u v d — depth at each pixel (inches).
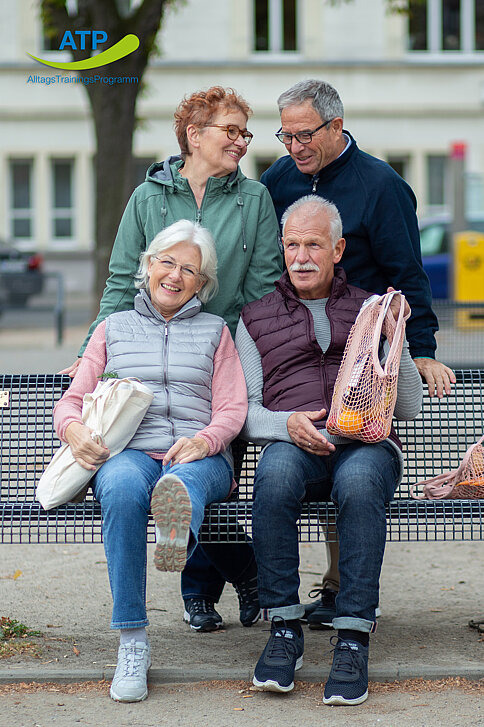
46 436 289.4
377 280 289.6
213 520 251.9
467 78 1705.2
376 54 1696.6
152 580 330.6
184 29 1684.3
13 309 1160.8
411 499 261.9
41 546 369.7
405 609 297.6
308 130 275.1
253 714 224.4
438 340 595.5
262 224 281.0
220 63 1686.8
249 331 266.8
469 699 231.5
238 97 275.7
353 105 1700.3
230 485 256.1
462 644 265.6
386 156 1712.6
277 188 297.3
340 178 284.4
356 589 233.8
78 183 1742.1
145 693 233.8
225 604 308.3
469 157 1711.4
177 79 1690.5
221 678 245.0
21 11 1697.8
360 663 232.2
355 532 234.7
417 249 288.0
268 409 261.3
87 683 243.8
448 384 277.6
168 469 244.4
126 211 283.9
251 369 264.7
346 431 242.2
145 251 277.7
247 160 1705.2
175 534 225.0
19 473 282.4
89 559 352.8
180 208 278.7
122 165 860.0
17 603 303.3
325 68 1694.1
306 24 1685.5
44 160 1732.3
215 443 248.5
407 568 342.0
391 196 282.4
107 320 269.1
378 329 243.8
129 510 236.5
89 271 1758.1
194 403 258.7
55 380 282.8
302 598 309.6
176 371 258.5
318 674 243.9
